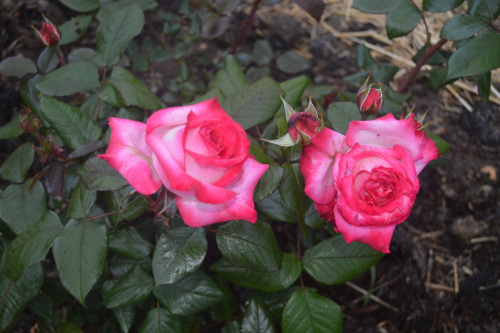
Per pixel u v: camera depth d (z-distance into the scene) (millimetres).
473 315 531
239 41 612
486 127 622
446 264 556
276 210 406
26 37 635
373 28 708
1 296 379
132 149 277
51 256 499
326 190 318
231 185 284
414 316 538
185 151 255
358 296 552
